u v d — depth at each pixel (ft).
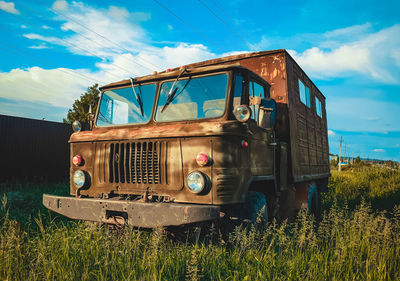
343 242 13.30
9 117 39.52
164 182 13.51
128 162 14.40
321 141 31.37
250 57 21.68
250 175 14.58
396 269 12.16
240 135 13.65
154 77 16.30
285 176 19.57
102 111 17.78
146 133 14.06
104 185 14.99
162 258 11.89
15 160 39.81
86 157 15.67
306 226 15.62
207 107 14.56
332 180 53.36
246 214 14.37
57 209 15.06
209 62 22.56
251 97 15.79
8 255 10.85
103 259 11.37
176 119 15.12
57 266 10.87
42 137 42.83
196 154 13.01
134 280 9.95
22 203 25.96
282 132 20.43
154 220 12.37
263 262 11.77
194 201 12.85
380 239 14.25
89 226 14.74
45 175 42.68
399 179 48.26
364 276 11.48
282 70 20.68
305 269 11.62
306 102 25.94
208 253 12.73
